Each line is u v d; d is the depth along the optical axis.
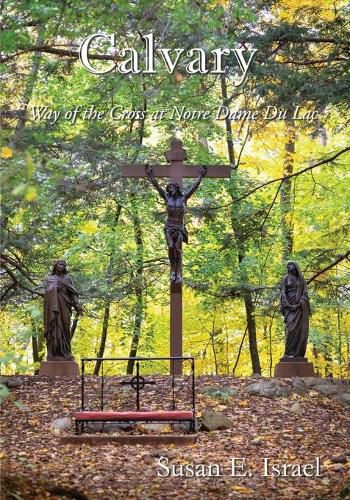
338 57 19.67
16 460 12.47
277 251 27.05
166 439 13.72
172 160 18.48
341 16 20.89
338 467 12.41
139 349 27.81
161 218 24.31
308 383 17.34
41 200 12.22
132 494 10.77
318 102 19.44
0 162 10.97
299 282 18.61
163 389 16.80
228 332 28.97
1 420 14.92
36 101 23.28
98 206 25.58
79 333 28.36
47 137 15.09
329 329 26.30
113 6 13.74
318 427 14.97
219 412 15.10
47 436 14.04
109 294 24.53
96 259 25.83
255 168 27.91
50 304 18.25
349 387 17.20
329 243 25.25
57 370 18.11
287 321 18.55
